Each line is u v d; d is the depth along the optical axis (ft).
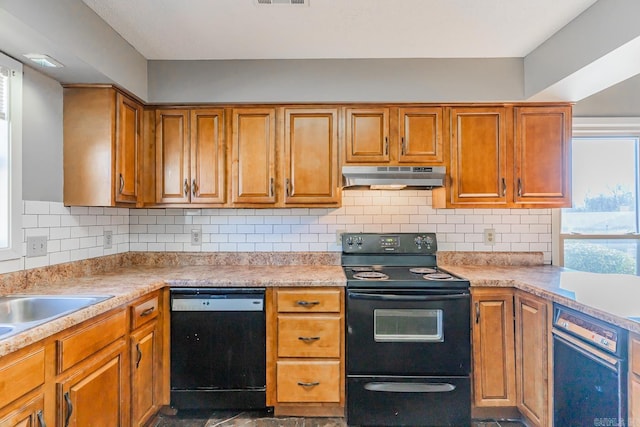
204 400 7.30
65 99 7.08
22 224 6.10
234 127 8.30
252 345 7.30
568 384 5.65
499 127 8.29
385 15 6.39
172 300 7.27
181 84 8.14
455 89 8.12
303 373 7.28
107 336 5.48
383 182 8.00
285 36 7.14
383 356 7.13
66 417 4.57
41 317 5.57
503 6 6.14
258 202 8.29
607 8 5.82
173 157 8.29
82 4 5.98
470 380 7.16
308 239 9.30
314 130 8.30
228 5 6.08
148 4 6.05
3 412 3.72
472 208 8.61
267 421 7.30
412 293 7.13
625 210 9.57
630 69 6.43
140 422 6.48
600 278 7.30
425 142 8.28
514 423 7.25
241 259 9.25
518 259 9.27
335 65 8.16
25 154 6.18
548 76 7.29
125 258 9.09
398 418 7.11
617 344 4.66
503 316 7.23
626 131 9.39
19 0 4.79
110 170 7.09
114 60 6.90
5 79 5.85
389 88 8.14
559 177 8.29
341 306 7.32
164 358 7.29
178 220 9.27
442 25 6.75
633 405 4.46
